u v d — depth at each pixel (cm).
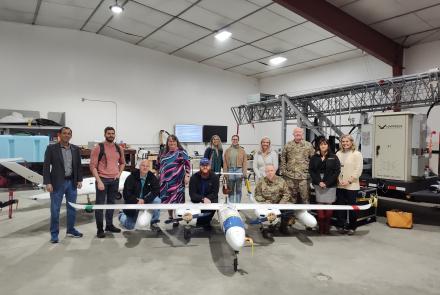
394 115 536
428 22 692
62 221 529
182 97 1175
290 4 598
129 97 1067
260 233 478
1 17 855
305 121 687
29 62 909
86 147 936
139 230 484
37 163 698
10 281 308
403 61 830
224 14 760
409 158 525
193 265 353
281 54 1000
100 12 829
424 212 623
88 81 994
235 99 1304
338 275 329
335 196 467
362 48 736
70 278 316
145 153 1083
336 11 663
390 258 378
